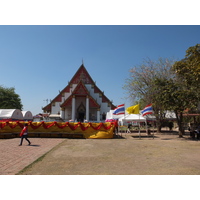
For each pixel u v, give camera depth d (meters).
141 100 27.56
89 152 9.30
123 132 27.42
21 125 17.09
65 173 5.71
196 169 6.10
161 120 24.97
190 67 14.96
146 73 26.33
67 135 16.67
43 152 9.23
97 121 35.97
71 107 39.00
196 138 17.12
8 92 51.56
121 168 6.28
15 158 7.86
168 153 9.12
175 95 16.08
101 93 41.75
